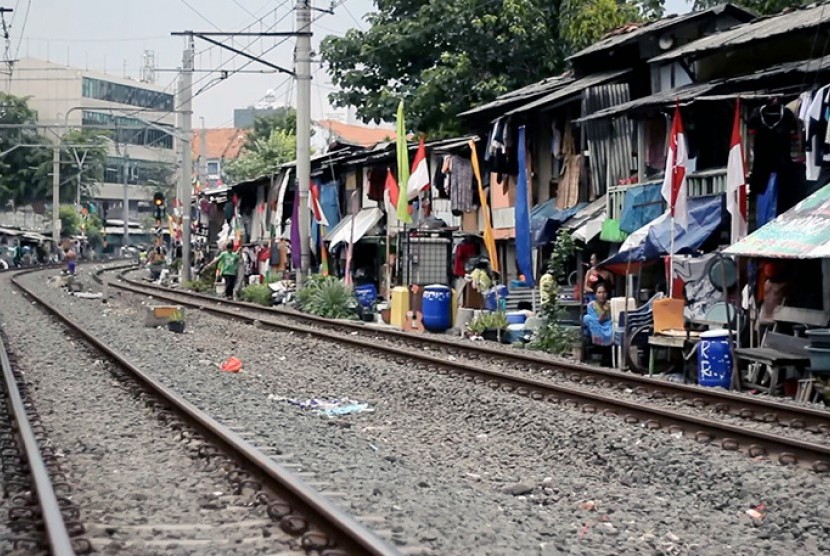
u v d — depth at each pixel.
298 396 26.75
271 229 80.50
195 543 12.43
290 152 135.25
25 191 161.00
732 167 30.39
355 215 63.75
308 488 13.67
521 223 42.56
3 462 17.31
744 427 20.02
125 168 169.75
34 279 100.69
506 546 12.54
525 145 45.50
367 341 37.69
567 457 19.11
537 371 31.16
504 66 65.06
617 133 41.31
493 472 18.09
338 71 72.81
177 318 47.31
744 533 14.09
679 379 30.03
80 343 39.00
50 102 182.25
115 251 190.62
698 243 32.69
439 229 54.59
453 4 65.75
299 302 58.34
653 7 64.31
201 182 136.25
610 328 34.16
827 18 31.58
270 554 11.95
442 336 43.75
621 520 14.62
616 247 41.25
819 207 27.77
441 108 65.00
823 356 25.17
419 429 22.20
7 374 27.98
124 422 21.50
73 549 11.52
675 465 17.41
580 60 47.97
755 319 30.52
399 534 12.51
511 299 45.47
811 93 28.16
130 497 14.79
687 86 38.47
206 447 17.95
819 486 15.69
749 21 42.53
